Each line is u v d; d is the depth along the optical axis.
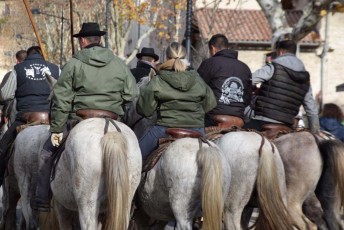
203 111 11.25
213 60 12.38
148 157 10.83
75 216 11.32
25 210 12.96
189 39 21.20
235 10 42.66
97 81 10.71
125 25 45.78
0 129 17.27
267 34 42.84
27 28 44.19
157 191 10.46
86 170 9.70
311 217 13.33
